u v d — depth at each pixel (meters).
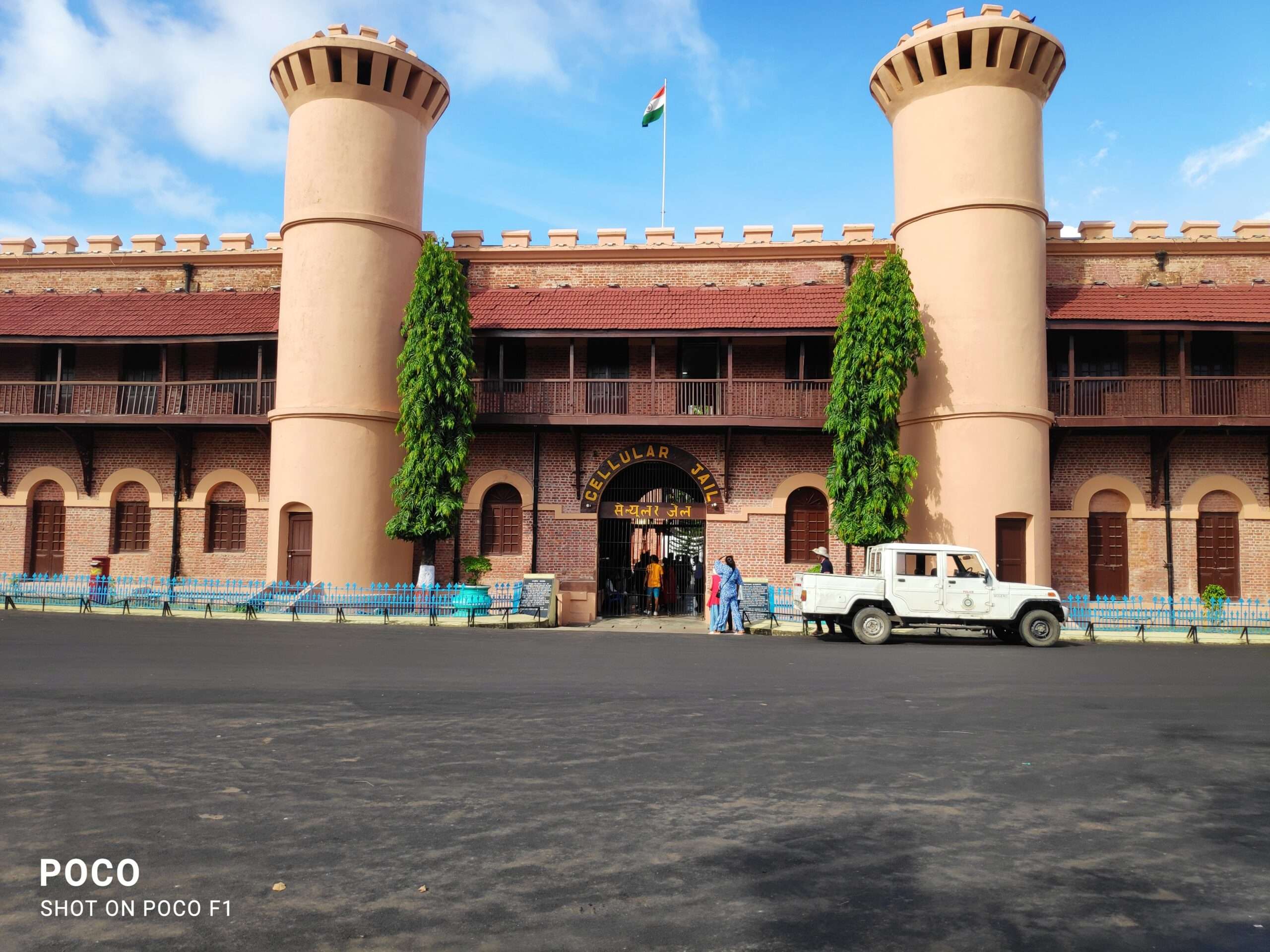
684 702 9.16
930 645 15.72
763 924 3.89
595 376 22.39
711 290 22.02
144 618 17.78
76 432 22.98
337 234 20.83
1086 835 5.11
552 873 4.45
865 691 9.98
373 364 20.86
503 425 21.25
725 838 4.99
